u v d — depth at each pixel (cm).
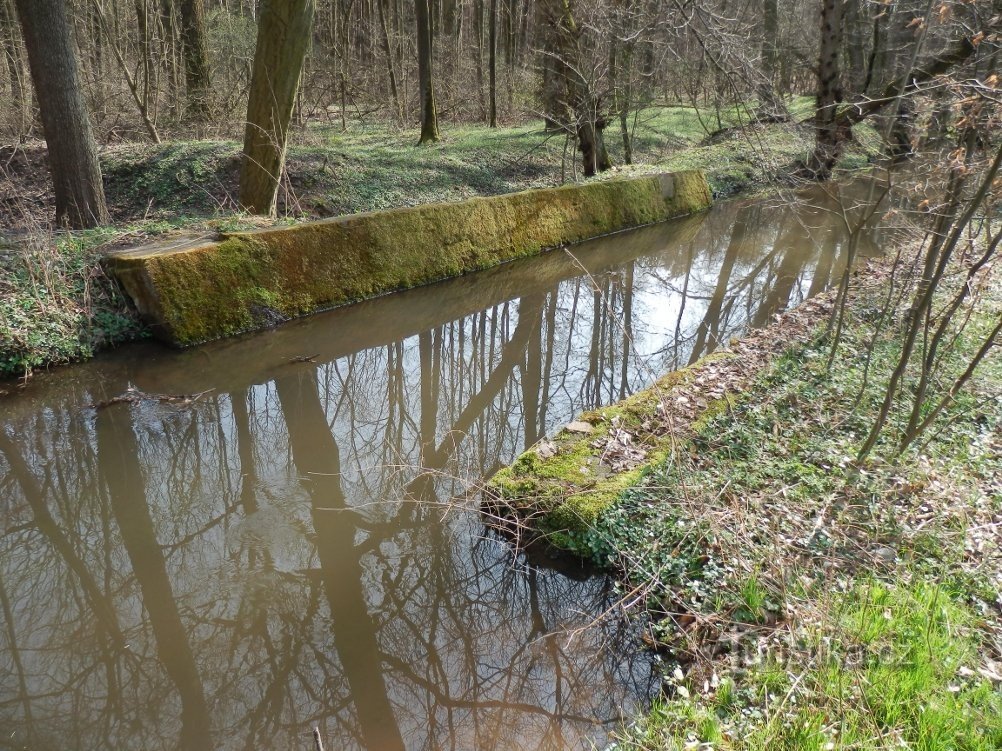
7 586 439
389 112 2022
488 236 1074
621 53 1450
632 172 1487
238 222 882
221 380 697
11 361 668
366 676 371
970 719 279
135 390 661
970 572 359
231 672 376
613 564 418
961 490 424
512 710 345
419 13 1559
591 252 1190
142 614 416
